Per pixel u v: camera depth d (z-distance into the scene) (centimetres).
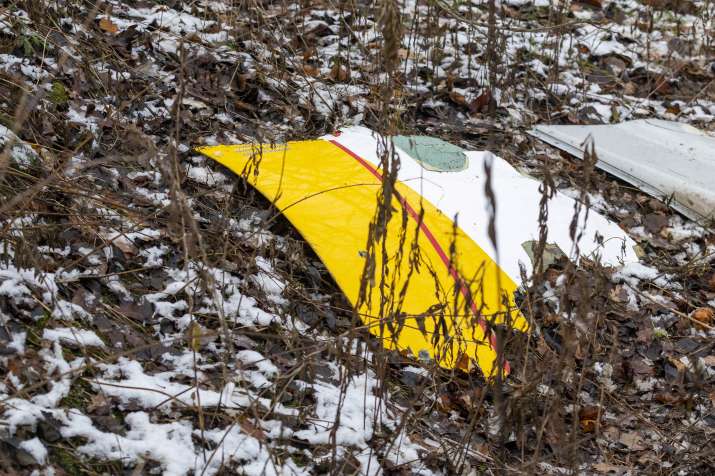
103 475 231
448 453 274
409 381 302
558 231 384
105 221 321
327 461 256
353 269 333
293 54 507
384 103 250
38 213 303
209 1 537
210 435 252
